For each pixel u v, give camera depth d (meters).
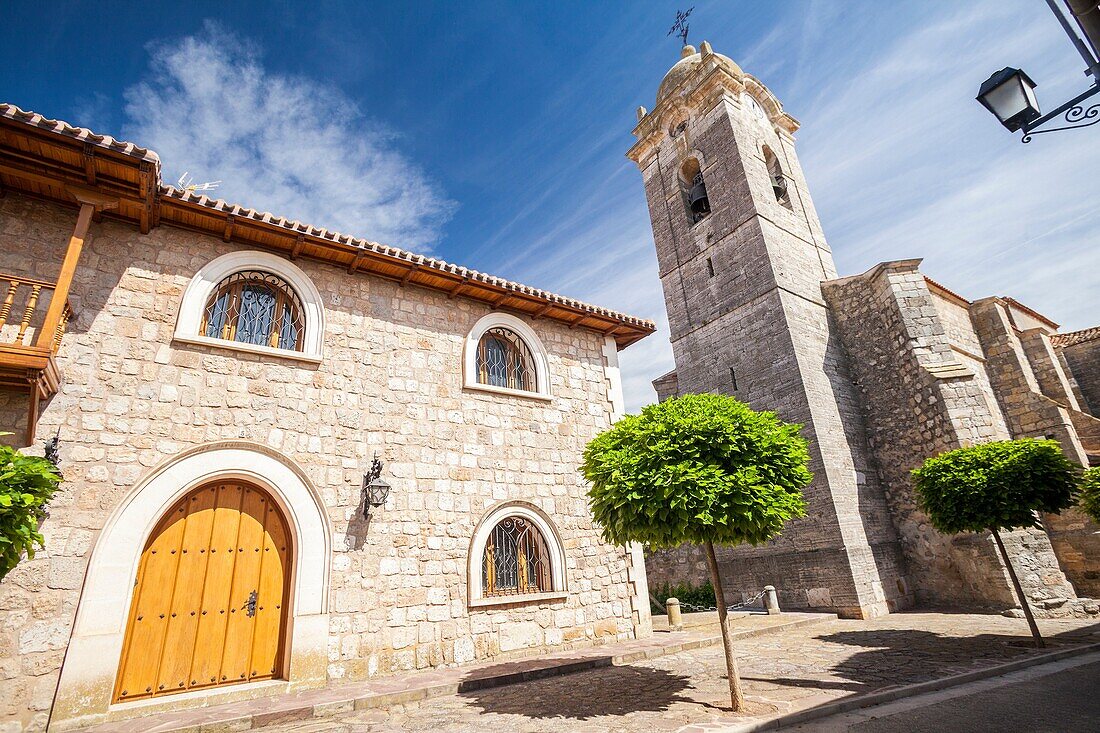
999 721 4.89
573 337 11.62
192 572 6.52
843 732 4.76
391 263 8.92
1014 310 20.41
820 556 13.92
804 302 17.36
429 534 8.22
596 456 6.44
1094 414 19.69
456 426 9.15
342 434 7.96
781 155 21.53
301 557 7.08
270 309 8.24
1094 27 4.00
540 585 9.31
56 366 6.03
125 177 6.39
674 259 20.84
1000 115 4.79
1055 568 12.31
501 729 5.09
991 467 9.05
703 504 5.48
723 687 6.44
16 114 5.51
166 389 6.85
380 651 7.23
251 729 5.34
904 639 9.62
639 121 23.58
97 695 5.46
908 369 15.59
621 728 4.96
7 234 6.51
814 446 14.75
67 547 5.78
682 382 19.38
